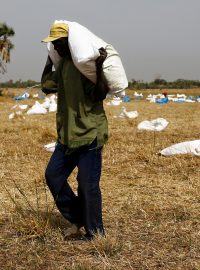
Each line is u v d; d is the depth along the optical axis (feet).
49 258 13.75
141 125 43.09
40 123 50.49
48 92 14.83
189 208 18.17
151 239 15.12
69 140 13.78
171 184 21.80
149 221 16.78
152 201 19.12
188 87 277.64
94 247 13.99
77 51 13.25
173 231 15.76
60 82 13.99
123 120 54.44
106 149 31.19
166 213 17.66
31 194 20.27
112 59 13.60
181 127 45.98
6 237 15.33
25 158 28.63
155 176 23.59
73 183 22.38
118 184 22.09
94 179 14.10
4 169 25.48
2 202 18.88
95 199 14.25
